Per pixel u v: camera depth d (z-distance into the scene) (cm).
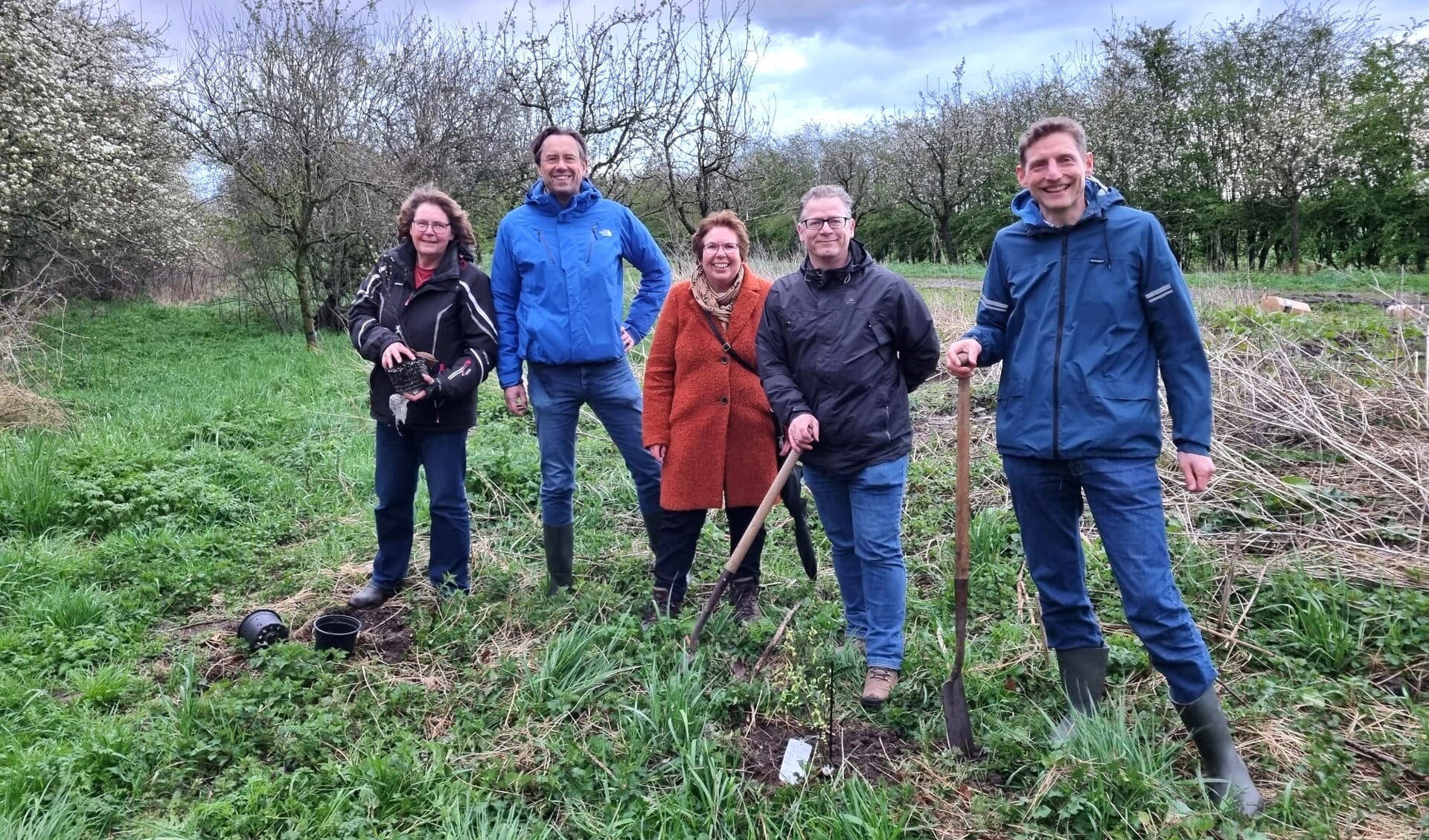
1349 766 271
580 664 332
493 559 453
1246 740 285
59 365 927
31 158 1044
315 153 1195
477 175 1464
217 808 257
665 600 378
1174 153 2462
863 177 3056
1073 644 297
